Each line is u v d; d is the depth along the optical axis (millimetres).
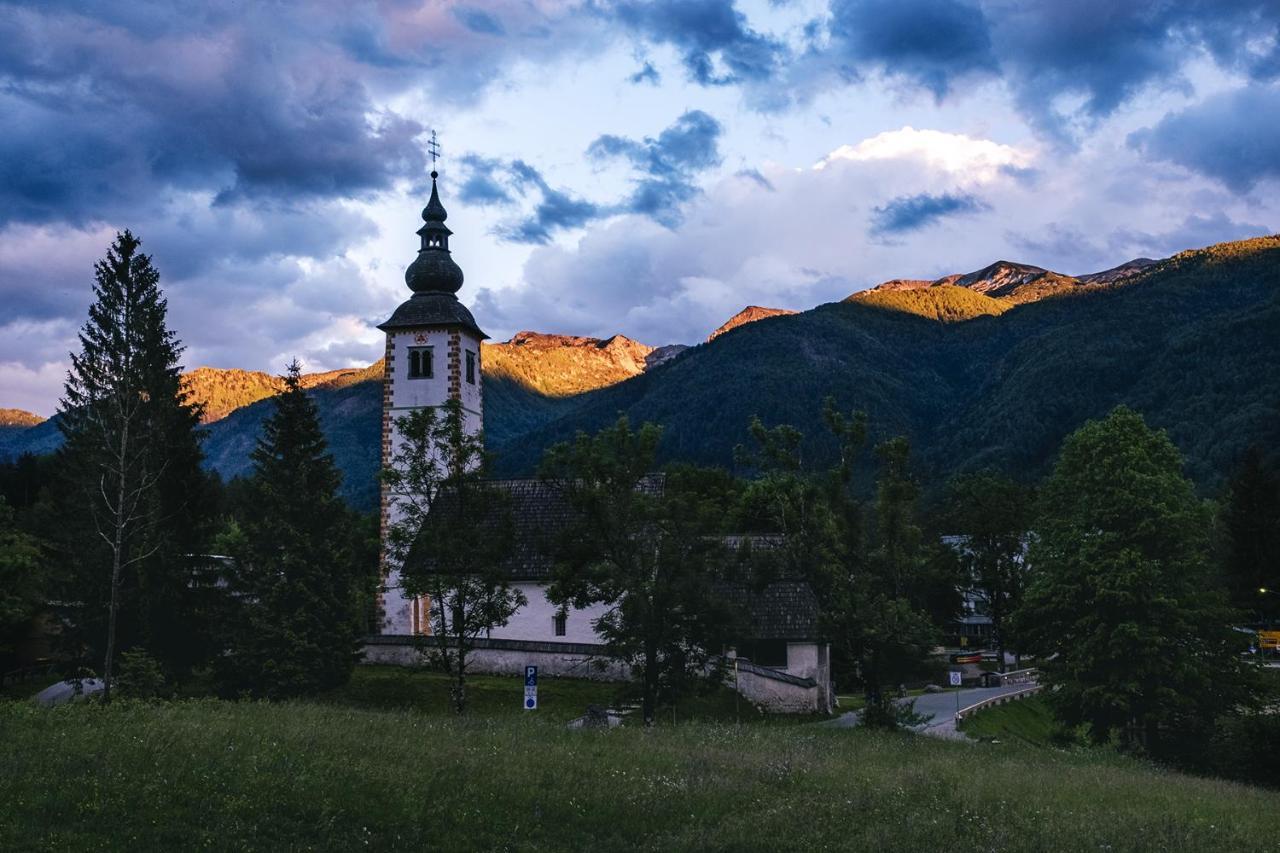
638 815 21969
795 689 56281
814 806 23141
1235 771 51938
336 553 51312
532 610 58844
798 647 59094
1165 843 21984
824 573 45219
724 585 60250
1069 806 25969
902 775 28188
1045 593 55312
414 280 67625
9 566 53844
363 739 26891
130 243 55062
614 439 43844
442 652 43281
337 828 19688
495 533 42844
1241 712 58188
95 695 44094
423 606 60594
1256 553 94312
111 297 54188
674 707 46875
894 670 47156
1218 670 53031
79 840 17672
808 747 33656
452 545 41156
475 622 41969
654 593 41812
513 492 62094
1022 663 100875
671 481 46156
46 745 23531
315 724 29500
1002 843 20875
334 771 22609
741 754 29344
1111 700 51750
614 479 43250
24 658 61188
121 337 53812
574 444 43781
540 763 25625
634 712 48031
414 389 65938
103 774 21016
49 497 76375
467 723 33844
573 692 52875
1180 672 50562
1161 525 53000
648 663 42250
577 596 43750
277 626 49281
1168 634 52219
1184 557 54219
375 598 61562
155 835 18312
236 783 21094
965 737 51469
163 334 55281
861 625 44062
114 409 53281
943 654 99188
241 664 49656
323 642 49969
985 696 74000
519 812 21422
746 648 59281
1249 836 23969
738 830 21078
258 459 52312
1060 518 58344
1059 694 55125
